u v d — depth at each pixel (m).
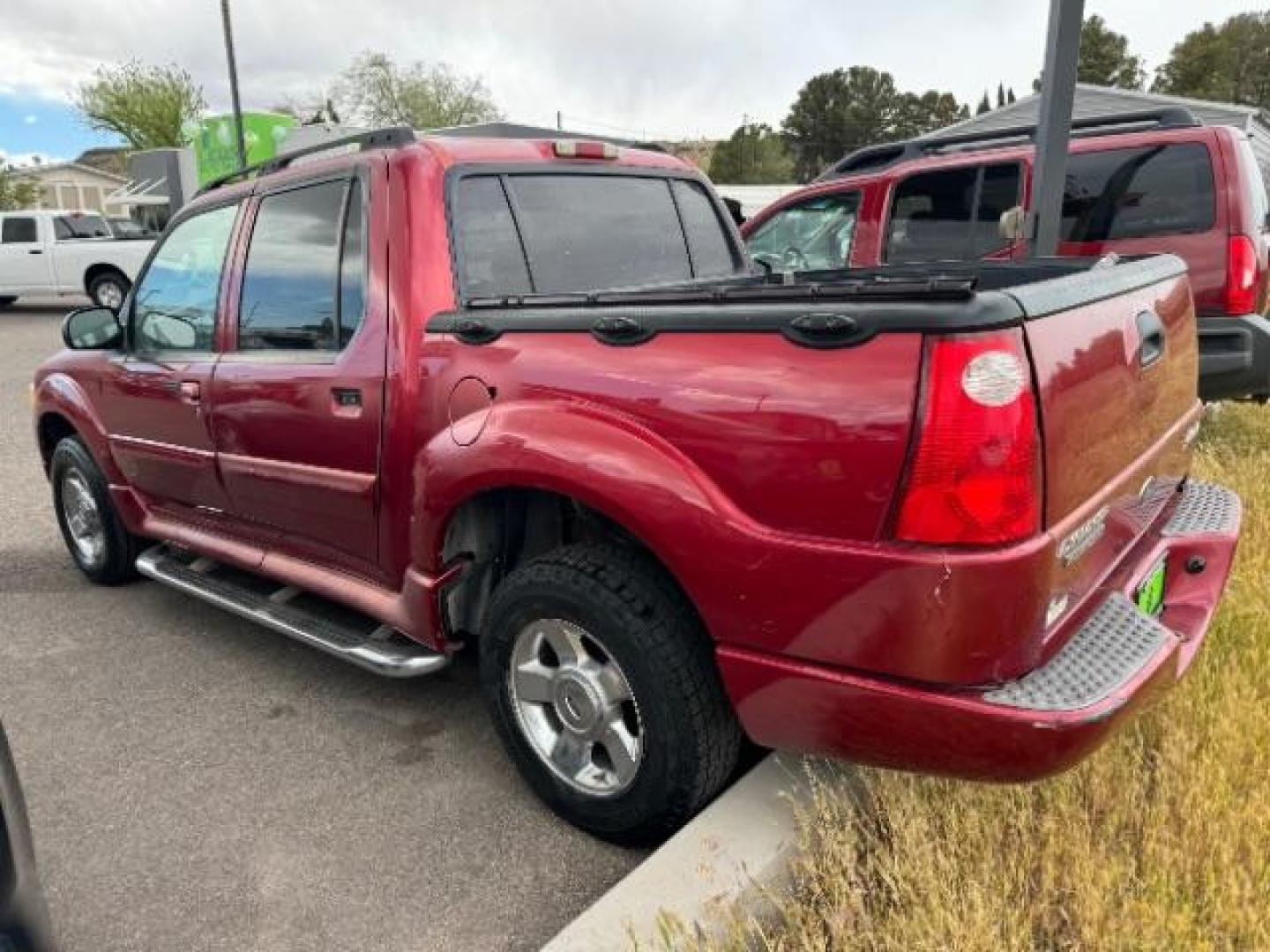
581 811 2.59
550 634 2.55
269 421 3.24
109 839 2.69
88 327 3.94
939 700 1.89
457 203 2.93
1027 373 1.83
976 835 2.13
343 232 3.02
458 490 2.59
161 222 21.70
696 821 2.34
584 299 2.42
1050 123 4.59
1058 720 1.81
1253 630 2.96
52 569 4.96
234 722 3.32
